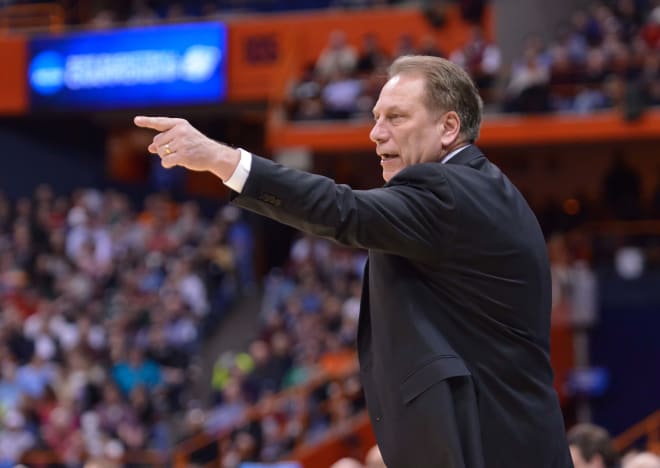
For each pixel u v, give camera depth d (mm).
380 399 5668
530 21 44312
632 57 40875
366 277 5918
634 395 34438
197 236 41188
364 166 46875
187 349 36500
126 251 40250
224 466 27391
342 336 32188
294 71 47156
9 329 34438
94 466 17031
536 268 5629
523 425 5504
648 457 10914
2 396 31969
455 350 5523
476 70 42750
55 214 42656
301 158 45344
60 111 49500
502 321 5531
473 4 45375
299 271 38719
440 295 5570
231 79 47844
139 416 30344
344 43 47562
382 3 48188
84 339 34188
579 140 40781
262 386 31047
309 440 27312
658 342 34406
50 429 29750
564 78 41375
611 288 35125
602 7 43312
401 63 5910
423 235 5383
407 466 5504
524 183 45812
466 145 5805
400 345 5539
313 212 5250
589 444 10539
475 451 5363
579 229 41062
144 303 37188
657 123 39812
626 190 41000
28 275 40344
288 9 49969
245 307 39688
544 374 5629
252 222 49219
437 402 5375
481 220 5465
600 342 35000
